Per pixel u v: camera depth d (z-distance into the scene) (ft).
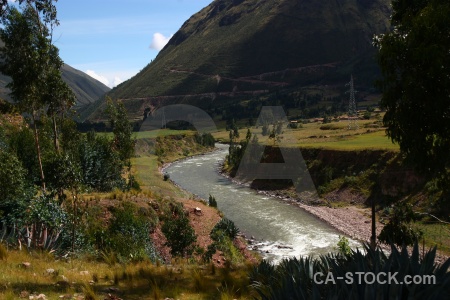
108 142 89.86
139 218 59.62
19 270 25.79
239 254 37.86
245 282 28.12
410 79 29.50
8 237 39.06
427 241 85.66
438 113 29.45
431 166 32.22
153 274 30.58
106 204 62.08
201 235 54.03
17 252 32.94
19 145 77.36
